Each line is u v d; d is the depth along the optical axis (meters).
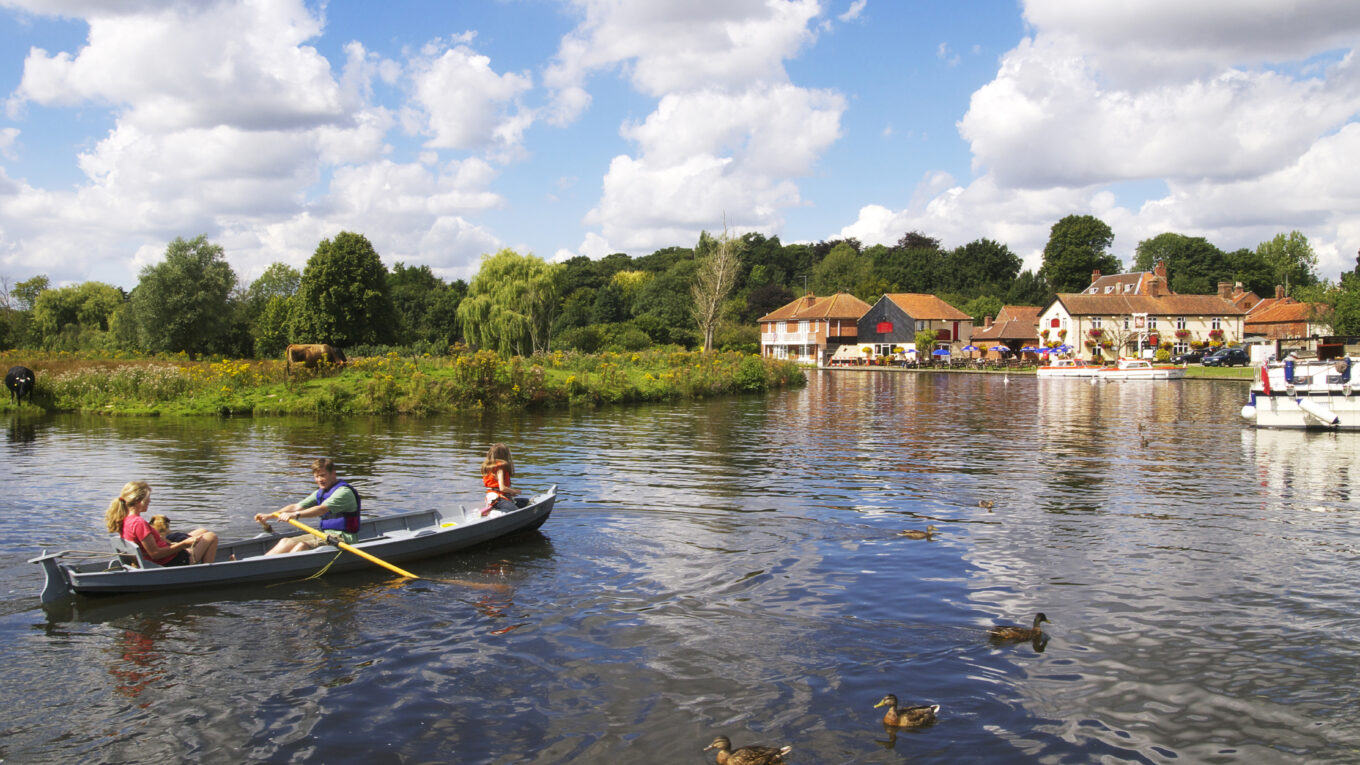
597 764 5.85
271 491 14.58
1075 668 7.30
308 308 63.66
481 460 18.12
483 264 57.78
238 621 8.43
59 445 20.27
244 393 29.55
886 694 6.84
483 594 9.22
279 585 9.46
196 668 7.37
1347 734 6.22
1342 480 16.06
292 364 31.83
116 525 9.20
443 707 6.68
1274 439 22.48
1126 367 55.81
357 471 16.69
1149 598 9.04
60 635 8.05
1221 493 14.78
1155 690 6.90
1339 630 8.10
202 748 6.08
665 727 6.34
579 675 7.22
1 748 6.04
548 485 15.32
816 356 87.25
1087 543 11.28
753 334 93.12
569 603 8.93
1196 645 7.77
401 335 71.50
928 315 83.44
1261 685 6.98
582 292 108.25
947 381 54.69
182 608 8.77
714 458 18.75
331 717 6.53
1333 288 68.44
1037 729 6.29
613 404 33.69
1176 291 103.81
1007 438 22.83
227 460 17.95
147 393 29.17
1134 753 5.96
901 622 8.36
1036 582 9.59
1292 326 78.94
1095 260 107.50
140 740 6.18
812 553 10.78
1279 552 10.82
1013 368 70.94
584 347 66.38
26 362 36.94
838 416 29.12
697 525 12.24
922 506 13.62
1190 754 5.96
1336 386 24.11
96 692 6.91
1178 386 47.59
